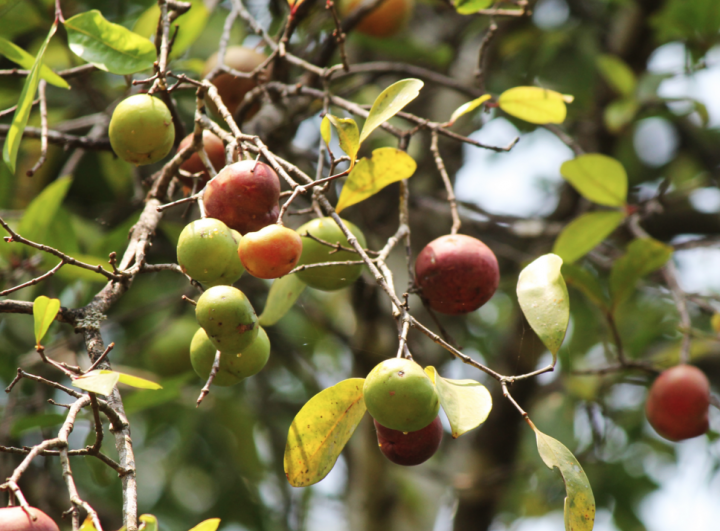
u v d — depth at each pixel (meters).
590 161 1.30
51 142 1.24
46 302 1.10
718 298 1.33
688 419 1.29
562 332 1.11
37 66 1.16
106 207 1.67
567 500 1.10
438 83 1.32
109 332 1.73
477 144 1.20
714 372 1.70
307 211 1.19
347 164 1.49
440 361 1.62
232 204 1.12
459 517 1.65
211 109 1.28
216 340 1.10
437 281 1.17
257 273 1.10
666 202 1.68
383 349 1.50
